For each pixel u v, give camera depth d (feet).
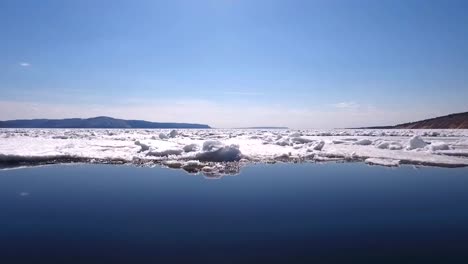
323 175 34.27
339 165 42.04
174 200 23.47
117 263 13.30
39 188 27.61
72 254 14.23
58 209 21.25
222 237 16.28
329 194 25.54
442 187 28.07
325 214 20.16
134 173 34.96
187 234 16.67
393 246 15.07
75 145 65.05
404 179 32.09
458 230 17.19
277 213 20.35
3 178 32.07
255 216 19.69
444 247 14.89
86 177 32.50
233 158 45.80
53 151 50.03
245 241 15.71
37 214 20.16
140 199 23.91
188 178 32.04
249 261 13.50
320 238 16.10
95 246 15.12
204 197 24.45
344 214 20.06
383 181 30.89
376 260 13.58
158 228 17.58
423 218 19.31
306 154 51.42
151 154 48.98
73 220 18.94
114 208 21.52
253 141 87.35
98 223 18.47
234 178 32.22
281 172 36.11
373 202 23.08
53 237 16.28
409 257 13.84
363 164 42.91
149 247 14.96
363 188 27.63
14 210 21.03
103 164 41.42
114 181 30.55
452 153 51.57
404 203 22.88
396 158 47.29
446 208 21.44
